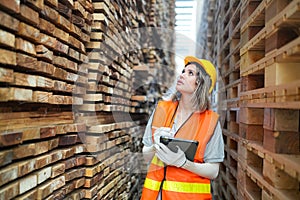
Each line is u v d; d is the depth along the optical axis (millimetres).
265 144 1404
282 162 1177
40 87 1264
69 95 1640
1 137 980
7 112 1103
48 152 1407
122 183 2553
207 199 1773
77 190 1736
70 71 1651
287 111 1279
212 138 1817
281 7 1276
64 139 1569
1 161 984
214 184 3268
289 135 1267
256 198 1637
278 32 1289
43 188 1265
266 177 1383
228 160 2525
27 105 1251
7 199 998
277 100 1234
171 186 1740
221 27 3174
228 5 2895
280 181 1263
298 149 1253
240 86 2006
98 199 1912
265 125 1403
